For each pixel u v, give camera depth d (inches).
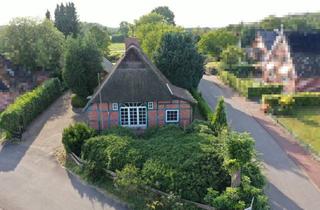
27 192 1133.7
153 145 1202.6
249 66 3095.5
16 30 2504.9
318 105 2020.2
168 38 2007.9
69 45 1895.9
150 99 1508.4
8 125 1513.3
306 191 1122.0
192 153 1100.5
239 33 4603.8
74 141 1310.3
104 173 1182.9
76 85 1905.8
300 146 1466.5
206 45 3690.9
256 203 932.0
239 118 1829.5
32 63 2561.5
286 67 2342.5
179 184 1007.0
